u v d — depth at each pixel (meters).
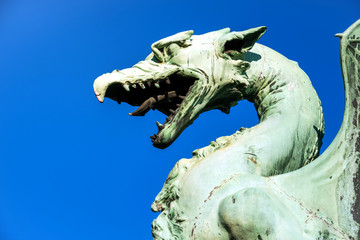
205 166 4.01
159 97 4.33
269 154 4.08
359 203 3.88
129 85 4.20
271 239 3.64
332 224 3.83
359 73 4.07
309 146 4.28
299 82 4.43
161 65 4.31
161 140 4.25
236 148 4.08
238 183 3.88
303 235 3.72
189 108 4.30
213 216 3.79
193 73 4.30
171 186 4.08
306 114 4.32
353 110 4.05
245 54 4.45
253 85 4.41
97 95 4.13
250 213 3.67
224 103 4.50
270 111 4.32
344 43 4.11
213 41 4.41
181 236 3.89
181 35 4.36
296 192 3.90
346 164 3.96
